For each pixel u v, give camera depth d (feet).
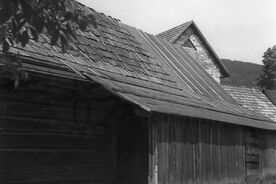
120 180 38.78
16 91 31.07
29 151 31.91
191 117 39.50
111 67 44.24
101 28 52.21
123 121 39.34
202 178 45.57
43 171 32.91
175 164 40.86
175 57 65.87
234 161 53.98
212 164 48.03
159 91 45.80
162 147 38.99
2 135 30.07
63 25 14.62
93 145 37.70
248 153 58.65
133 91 38.29
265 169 63.93
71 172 35.37
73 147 35.73
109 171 38.78
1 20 13.01
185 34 92.38
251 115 62.44
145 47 59.11
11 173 30.48
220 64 97.09
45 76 30.17
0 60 16.15
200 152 45.57
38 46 34.76
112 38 52.24
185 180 42.32
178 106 41.32
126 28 60.29
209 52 95.61
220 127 50.65
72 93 35.24
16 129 31.07
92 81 33.86
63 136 34.83
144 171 37.52
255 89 103.09
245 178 56.95
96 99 37.24
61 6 14.08
